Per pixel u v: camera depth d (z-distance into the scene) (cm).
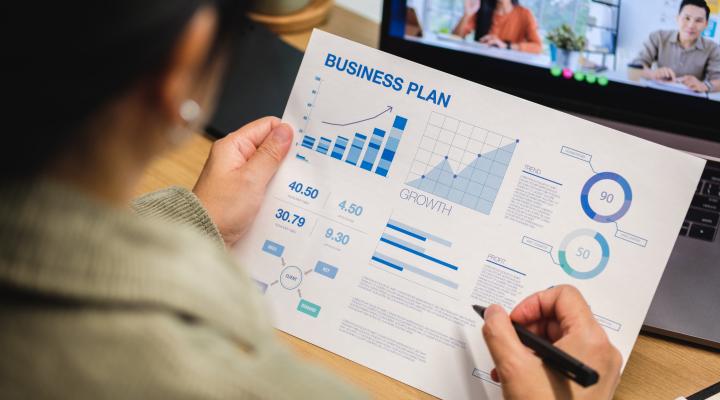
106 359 29
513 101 64
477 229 63
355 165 64
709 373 64
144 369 29
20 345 28
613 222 62
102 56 26
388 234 64
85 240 28
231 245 65
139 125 31
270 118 66
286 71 77
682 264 66
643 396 62
